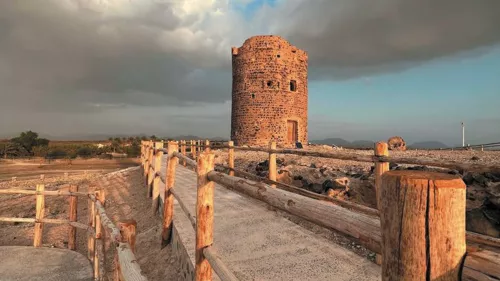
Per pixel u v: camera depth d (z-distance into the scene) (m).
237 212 5.87
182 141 16.86
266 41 21.84
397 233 0.90
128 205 9.84
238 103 22.78
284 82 22.08
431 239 0.85
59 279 4.79
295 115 22.55
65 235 9.12
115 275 2.27
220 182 2.33
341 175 9.16
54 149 54.16
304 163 11.82
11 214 13.88
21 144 55.59
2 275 4.88
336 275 3.32
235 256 3.83
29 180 23.92
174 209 6.20
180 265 4.27
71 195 6.38
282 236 4.54
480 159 10.39
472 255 0.82
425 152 15.27
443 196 0.84
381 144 3.49
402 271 0.89
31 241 8.68
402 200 0.89
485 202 5.96
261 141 21.70
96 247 4.56
